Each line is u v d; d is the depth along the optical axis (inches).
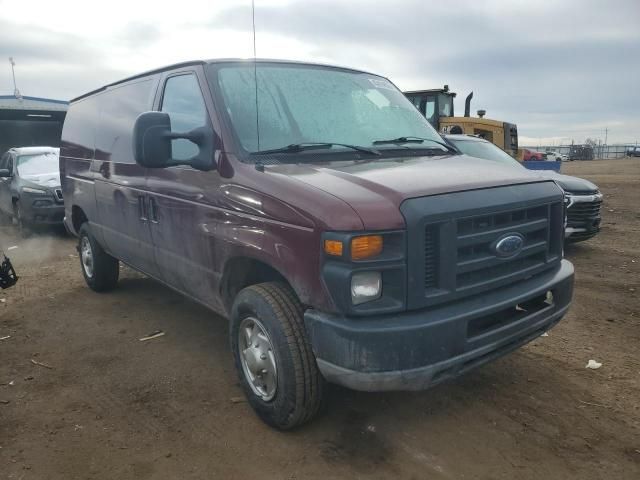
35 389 160.7
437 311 116.3
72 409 149.0
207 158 144.9
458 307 118.6
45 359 181.6
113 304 236.5
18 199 399.2
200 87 155.0
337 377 115.1
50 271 297.6
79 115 249.9
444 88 601.0
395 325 110.4
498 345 125.0
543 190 138.1
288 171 130.3
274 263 125.3
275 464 124.0
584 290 259.1
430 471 121.1
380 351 109.4
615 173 1114.1
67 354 185.5
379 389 113.2
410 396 152.8
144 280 272.2
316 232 113.4
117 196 201.0
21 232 403.5
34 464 125.3
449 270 116.8
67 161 256.1
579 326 209.6
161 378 166.4
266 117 148.9
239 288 151.2
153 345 191.8
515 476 119.3
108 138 212.2
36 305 237.3
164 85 176.1
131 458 127.1
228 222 139.1
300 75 166.4
